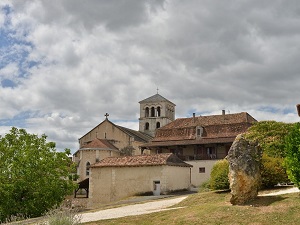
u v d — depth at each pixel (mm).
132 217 18172
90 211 24656
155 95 78562
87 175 56438
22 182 27281
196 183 49938
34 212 27344
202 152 53188
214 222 14914
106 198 38500
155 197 33531
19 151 28844
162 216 17594
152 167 36812
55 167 30125
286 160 16938
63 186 29922
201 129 54094
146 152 62156
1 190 26047
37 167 28719
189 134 54938
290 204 15805
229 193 22750
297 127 16656
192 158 52906
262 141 26922
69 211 16859
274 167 22438
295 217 14211
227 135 52094
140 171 37344
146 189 36656
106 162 40156
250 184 17359
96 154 56844
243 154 17703
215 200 21641
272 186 22969
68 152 31469
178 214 17391
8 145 29344
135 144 62969
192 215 16438
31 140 30062
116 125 65125
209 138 52844
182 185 39375
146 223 16469
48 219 15922
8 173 27953
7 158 28406
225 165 24391
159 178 36250
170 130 57000
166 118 76000
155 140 56469
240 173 17328
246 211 15695
